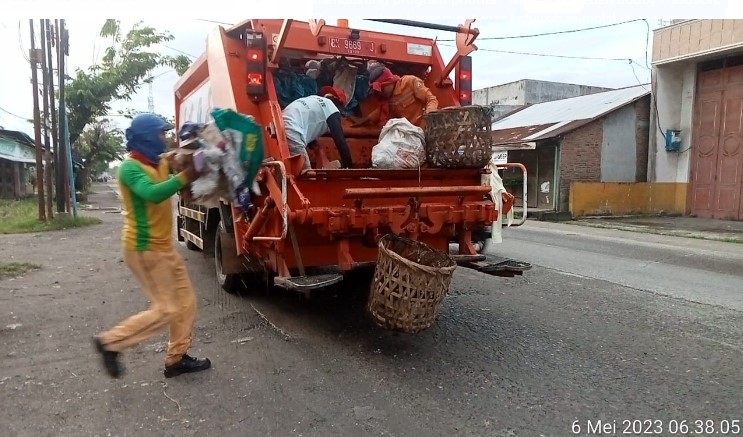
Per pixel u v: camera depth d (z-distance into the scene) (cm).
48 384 407
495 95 3291
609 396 391
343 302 628
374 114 668
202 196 380
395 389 400
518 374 429
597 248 1105
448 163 539
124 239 397
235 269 638
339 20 626
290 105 550
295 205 484
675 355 472
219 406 373
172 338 417
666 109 1906
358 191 486
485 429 344
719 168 1770
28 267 838
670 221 1714
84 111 2269
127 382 411
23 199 2825
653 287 729
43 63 1491
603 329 542
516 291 696
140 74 2369
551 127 2003
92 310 602
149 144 388
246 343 495
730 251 1090
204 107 714
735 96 1712
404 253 482
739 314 599
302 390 398
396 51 660
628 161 2009
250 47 543
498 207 582
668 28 1823
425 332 527
